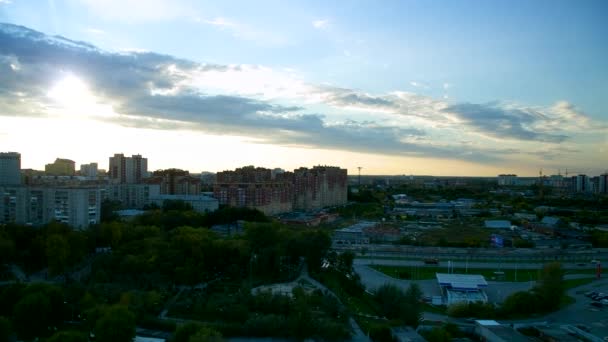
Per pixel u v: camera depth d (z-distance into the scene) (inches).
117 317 6732.3
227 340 7367.1
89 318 7229.3
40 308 7204.7
